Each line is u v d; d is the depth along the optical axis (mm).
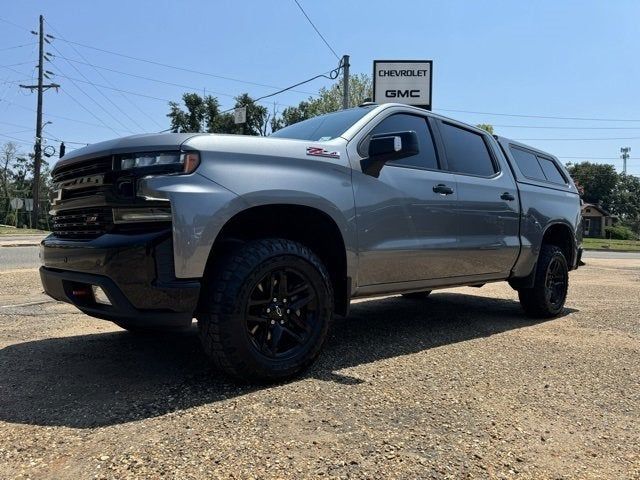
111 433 2545
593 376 3650
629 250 31672
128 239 2916
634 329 5203
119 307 2953
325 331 3484
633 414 2996
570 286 8961
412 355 4047
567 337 4816
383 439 2541
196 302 2934
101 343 4289
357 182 3750
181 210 2887
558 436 2672
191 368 3592
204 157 3043
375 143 3668
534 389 3348
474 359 3982
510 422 2816
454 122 4902
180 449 2385
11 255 13328
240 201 3090
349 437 2549
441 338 4672
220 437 2510
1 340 4398
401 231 4047
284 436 2535
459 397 3146
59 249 3309
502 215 5062
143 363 3707
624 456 2480
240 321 3053
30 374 3459
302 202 3363
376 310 6184
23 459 2291
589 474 2299
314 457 2340
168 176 2932
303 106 45719
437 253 4324
